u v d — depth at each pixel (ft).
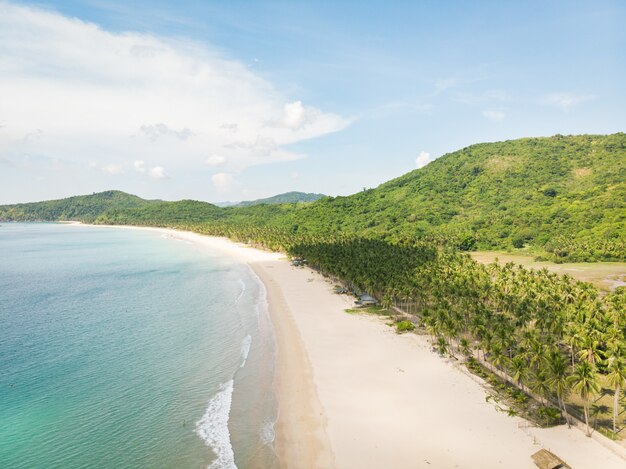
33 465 154.71
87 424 181.16
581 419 180.45
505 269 420.36
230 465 151.02
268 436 168.45
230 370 233.96
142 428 177.17
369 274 394.73
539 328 270.05
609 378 172.35
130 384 219.41
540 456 149.79
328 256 528.63
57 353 265.75
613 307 302.86
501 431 170.30
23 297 431.02
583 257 547.08
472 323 260.83
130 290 460.55
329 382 214.90
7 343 285.23
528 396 197.16
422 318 288.71
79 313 363.56
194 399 201.57
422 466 148.97
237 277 531.09
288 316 335.67
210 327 315.37
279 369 232.32
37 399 204.33
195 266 632.38
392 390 205.57
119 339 291.17
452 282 368.27
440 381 214.69
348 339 278.26
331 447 160.25
